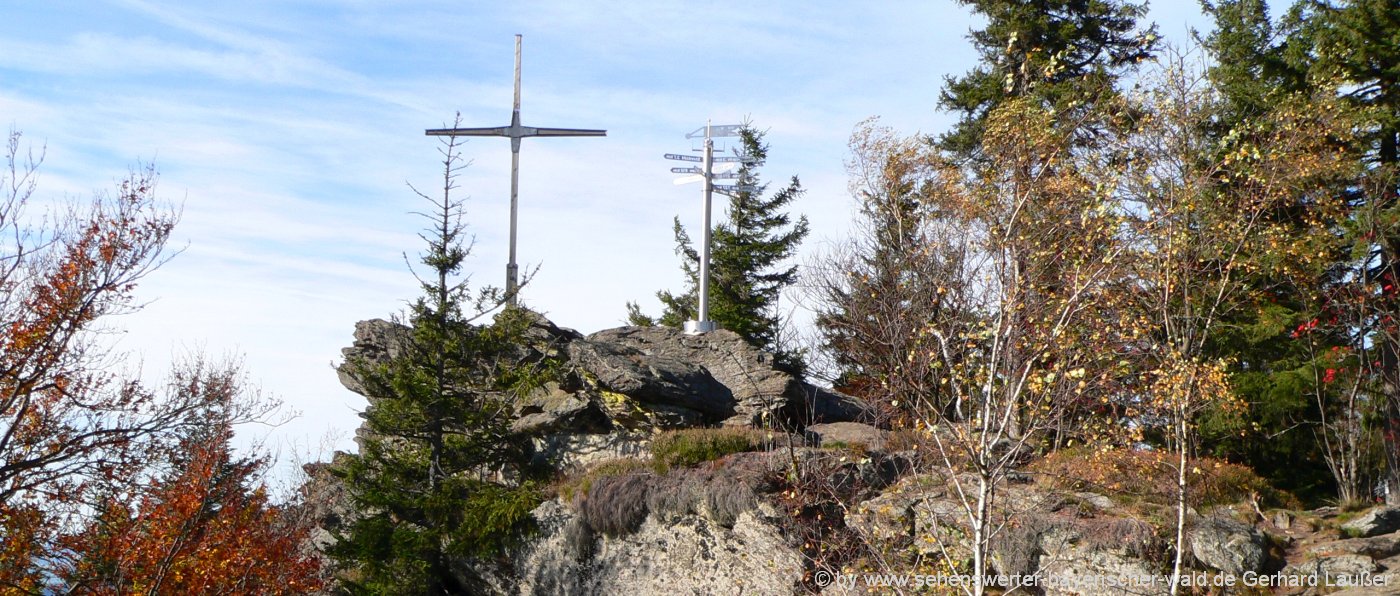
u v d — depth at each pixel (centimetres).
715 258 5053
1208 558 2078
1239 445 2817
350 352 3375
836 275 3638
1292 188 2273
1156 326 2016
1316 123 2302
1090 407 2103
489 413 3005
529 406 3150
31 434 2477
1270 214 2356
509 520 2709
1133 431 2056
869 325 3050
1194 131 2164
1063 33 3109
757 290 5056
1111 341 1919
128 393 2538
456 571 2866
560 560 2656
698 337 3419
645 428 2947
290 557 3055
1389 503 2488
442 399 2961
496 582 2777
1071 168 1981
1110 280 1875
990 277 2483
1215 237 2100
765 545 2350
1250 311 2680
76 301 2403
